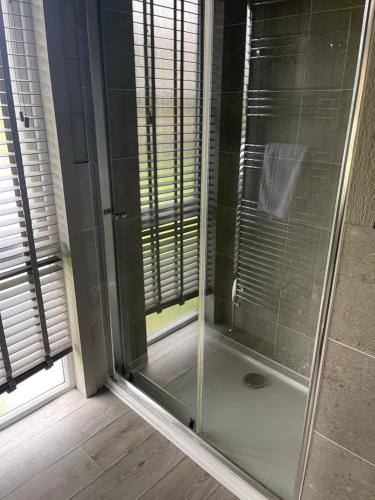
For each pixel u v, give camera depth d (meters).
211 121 1.77
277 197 1.74
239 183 1.82
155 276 1.92
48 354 1.70
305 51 1.49
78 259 1.64
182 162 1.82
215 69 1.70
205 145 1.80
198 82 1.73
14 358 1.59
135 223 1.78
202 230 1.90
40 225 1.54
